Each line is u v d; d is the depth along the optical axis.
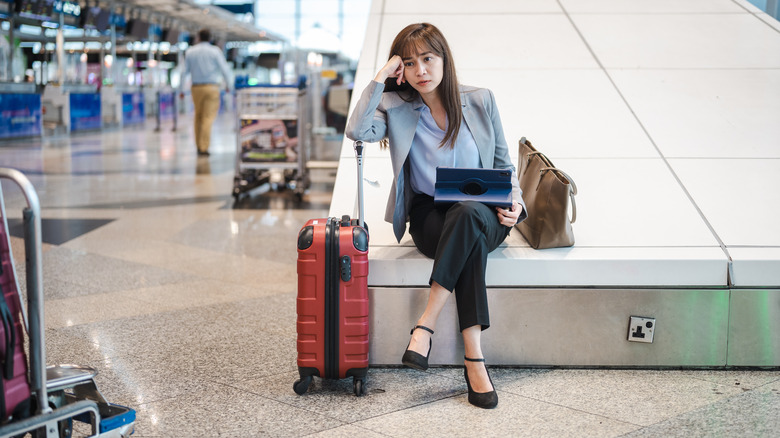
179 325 3.93
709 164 4.03
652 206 3.69
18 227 6.41
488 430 2.63
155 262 5.38
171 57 29.14
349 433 2.60
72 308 4.23
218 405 2.86
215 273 5.09
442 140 3.17
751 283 3.23
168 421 2.70
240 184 8.16
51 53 20.33
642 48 5.25
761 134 4.29
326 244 2.86
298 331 2.91
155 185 9.25
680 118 4.45
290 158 8.09
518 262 3.21
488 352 3.29
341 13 35.94
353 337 2.90
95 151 13.45
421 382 3.12
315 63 10.16
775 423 2.68
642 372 3.26
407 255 3.27
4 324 1.94
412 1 6.01
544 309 3.25
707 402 2.89
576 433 2.60
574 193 3.30
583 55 5.16
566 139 4.26
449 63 3.10
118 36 23.05
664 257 3.23
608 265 3.21
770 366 3.28
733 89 4.74
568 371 3.27
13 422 1.96
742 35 5.43
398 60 3.04
